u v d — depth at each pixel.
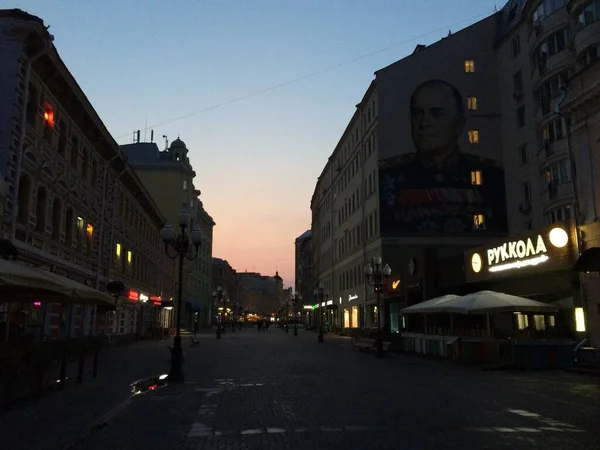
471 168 45.53
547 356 20.45
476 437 8.38
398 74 46.72
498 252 27.92
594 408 11.23
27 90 19.06
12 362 10.35
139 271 42.53
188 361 23.78
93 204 28.48
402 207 44.78
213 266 113.69
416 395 13.17
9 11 18.73
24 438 8.12
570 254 22.23
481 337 22.48
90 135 27.30
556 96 37.69
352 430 8.95
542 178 39.28
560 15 37.31
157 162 65.38
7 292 14.66
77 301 15.90
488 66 47.28
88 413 10.27
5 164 17.84
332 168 69.25
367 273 29.06
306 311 106.81
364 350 30.14
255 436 8.55
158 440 8.30
